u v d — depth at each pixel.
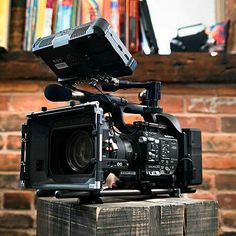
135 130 1.11
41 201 1.13
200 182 1.28
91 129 0.99
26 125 1.09
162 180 1.19
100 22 0.95
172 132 1.25
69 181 0.99
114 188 1.13
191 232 1.03
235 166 1.69
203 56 1.69
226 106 1.72
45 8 1.70
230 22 1.77
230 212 1.67
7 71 1.70
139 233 0.94
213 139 1.71
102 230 0.90
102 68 1.04
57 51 1.01
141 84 1.18
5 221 1.69
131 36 1.70
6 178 1.71
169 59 1.70
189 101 1.73
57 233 1.04
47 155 1.07
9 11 1.75
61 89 1.04
